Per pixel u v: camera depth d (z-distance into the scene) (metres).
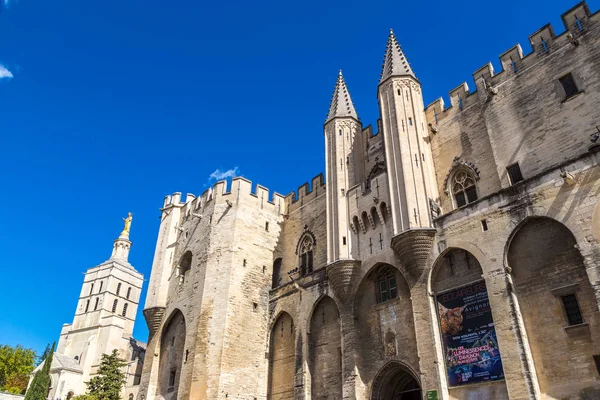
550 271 23.66
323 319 35.09
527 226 25.00
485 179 30.53
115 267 104.38
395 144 32.88
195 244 44.25
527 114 29.45
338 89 42.91
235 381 35.56
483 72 33.75
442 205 32.16
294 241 43.81
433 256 28.23
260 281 41.12
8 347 89.75
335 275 33.41
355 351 30.72
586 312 22.11
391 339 29.80
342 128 40.09
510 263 25.08
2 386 84.62
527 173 28.11
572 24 29.14
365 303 32.28
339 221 35.41
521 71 30.88
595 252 21.55
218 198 44.47
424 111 36.19
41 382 58.75
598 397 20.58
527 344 22.98
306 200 44.88
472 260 26.83
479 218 26.77
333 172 38.00
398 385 30.05
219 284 39.19
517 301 24.03
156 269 47.00
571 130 27.00
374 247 32.66
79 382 84.50
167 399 39.06
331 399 31.94
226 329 36.81
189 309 40.12
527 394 21.91
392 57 36.78
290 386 35.62
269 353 38.41
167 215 50.56
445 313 26.73
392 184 31.78
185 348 38.06
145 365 42.47
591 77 27.16
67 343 94.75
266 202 45.50
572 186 23.42
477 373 24.27
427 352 26.48
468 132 32.78
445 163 33.16
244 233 42.09
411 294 28.50
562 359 22.11
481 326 24.91
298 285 38.06
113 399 49.44
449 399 24.92
